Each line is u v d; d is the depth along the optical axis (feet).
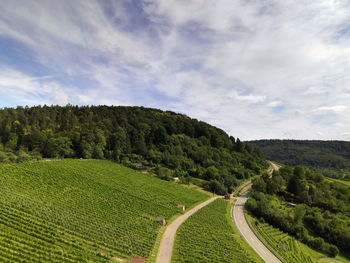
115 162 477.77
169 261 176.45
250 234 272.72
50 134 493.36
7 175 253.65
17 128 481.87
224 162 590.55
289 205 406.41
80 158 454.81
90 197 266.57
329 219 338.95
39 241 150.30
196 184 476.95
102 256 156.35
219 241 232.53
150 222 245.86
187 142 642.63
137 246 186.60
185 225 261.03
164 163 528.63
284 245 252.42
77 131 509.35
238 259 199.21
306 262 235.20
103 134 521.24
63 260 139.03
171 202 333.01
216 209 347.77
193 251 198.80
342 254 282.15
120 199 287.48
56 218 192.13
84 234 183.83
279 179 497.05
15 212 177.68
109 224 215.31
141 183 385.29
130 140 568.41
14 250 134.21
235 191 474.08
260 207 352.69
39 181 264.52
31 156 394.73
